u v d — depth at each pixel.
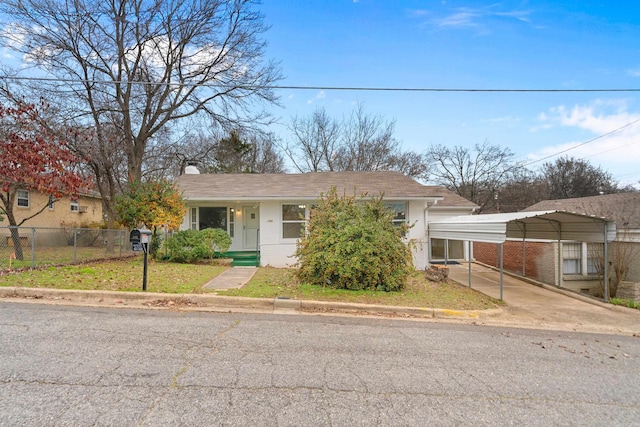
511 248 12.91
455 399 2.85
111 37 13.77
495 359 3.88
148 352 3.58
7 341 3.73
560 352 4.27
